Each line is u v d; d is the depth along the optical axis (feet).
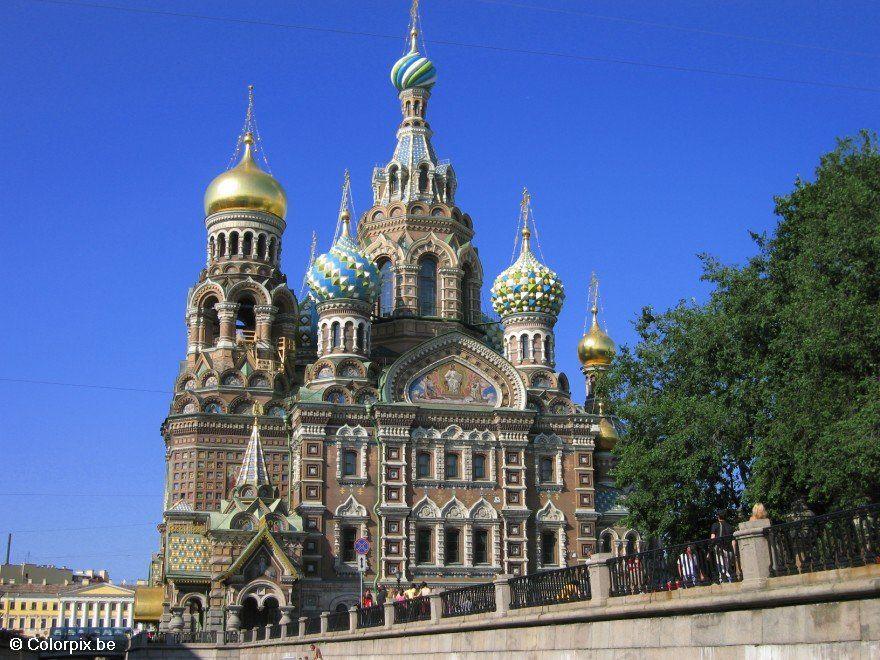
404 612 158.10
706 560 94.32
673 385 189.06
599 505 328.29
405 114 373.40
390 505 291.79
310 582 282.97
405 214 352.69
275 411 319.68
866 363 151.53
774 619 82.84
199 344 332.19
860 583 74.59
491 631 127.54
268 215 343.67
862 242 150.41
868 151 165.27
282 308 340.80
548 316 331.77
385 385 300.61
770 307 168.35
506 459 303.07
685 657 92.27
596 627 105.91
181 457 311.88
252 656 236.02
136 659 242.58
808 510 169.27
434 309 350.43
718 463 173.17
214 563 279.90
